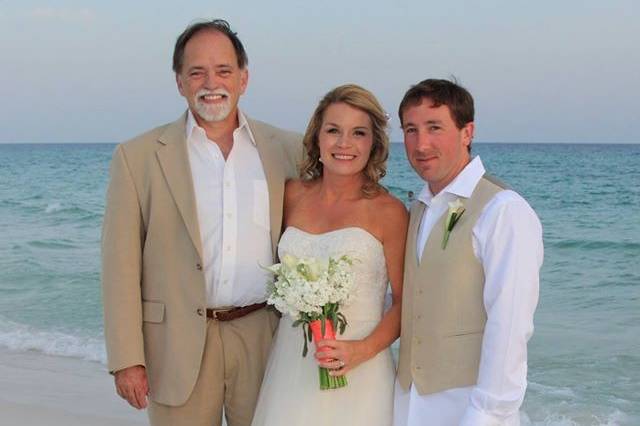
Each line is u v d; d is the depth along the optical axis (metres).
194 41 3.87
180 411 3.95
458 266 3.18
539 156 58.31
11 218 23.83
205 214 3.88
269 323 4.03
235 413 4.05
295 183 4.05
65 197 29.47
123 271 3.84
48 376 8.02
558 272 14.43
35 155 70.88
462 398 3.20
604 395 7.92
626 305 11.84
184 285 3.85
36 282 13.61
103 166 49.09
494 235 3.08
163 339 3.90
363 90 3.70
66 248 17.89
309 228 3.83
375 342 3.59
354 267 3.65
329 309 3.47
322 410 3.66
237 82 3.95
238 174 3.94
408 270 3.46
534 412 7.50
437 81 3.27
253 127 4.05
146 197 3.88
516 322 3.01
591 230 18.92
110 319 3.82
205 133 3.93
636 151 67.94
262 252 3.93
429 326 3.27
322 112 3.78
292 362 3.75
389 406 3.65
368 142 3.72
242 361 3.98
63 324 10.52
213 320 3.93
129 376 3.83
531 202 26.39
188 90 3.88
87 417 6.75
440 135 3.23
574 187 30.88
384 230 3.70
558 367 8.84
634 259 15.52
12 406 7.02
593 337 10.05
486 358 3.05
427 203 3.42
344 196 3.81
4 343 9.41
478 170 3.29
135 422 6.64
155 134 3.97
